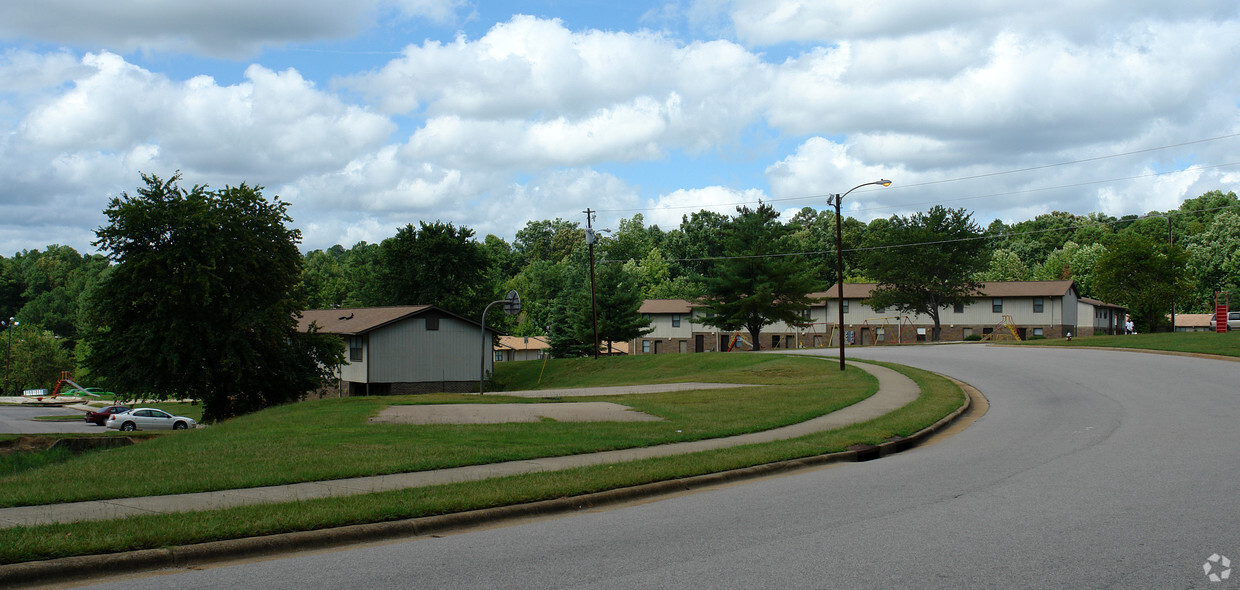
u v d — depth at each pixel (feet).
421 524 28.17
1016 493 32.99
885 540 25.26
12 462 48.57
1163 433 50.93
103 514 28.25
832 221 425.28
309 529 26.43
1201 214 390.63
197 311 119.85
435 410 65.26
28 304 404.98
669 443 49.47
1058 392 79.51
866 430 54.95
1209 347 111.65
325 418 60.34
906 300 224.12
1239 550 23.21
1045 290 232.94
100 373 117.60
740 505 32.37
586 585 20.88
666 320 271.90
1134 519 27.40
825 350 166.91
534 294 360.48
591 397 79.20
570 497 32.89
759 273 198.08
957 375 102.22
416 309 153.28
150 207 116.06
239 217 121.60
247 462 40.06
